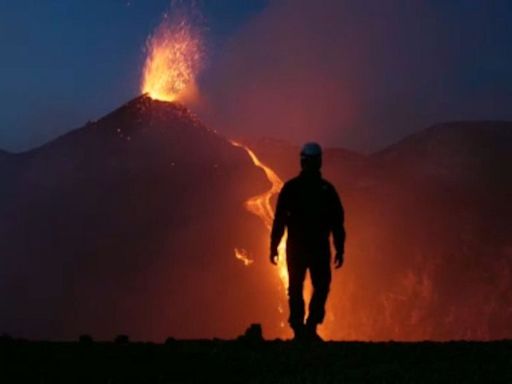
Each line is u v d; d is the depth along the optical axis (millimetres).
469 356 10102
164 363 9984
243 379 9375
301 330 12734
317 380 9172
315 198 12758
